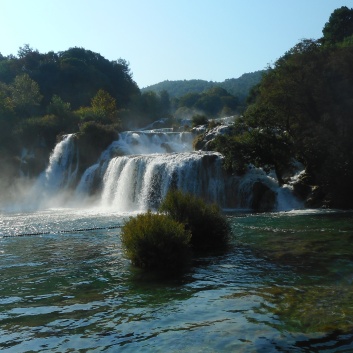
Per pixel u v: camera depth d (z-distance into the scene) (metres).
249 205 32.12
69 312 9.91
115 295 11.08
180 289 11.40
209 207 17.33
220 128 42.53
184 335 8.32
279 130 34.47
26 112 72.31
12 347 8.08
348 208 29.19
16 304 10.63
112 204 38.53
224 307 9.80
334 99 35.00
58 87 104.12
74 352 7.79
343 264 13.34
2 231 23.70
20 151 54.41
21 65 113.00
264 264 13.80
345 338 7.86
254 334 8.20
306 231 19.81
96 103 82.94
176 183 33.81
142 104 108.44
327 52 38.59
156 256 13.61
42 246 18.77
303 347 7.58
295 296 10.33
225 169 33.06
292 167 33.97
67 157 48.47
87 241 19.66
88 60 120.88
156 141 52.06
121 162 38.75
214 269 13.38
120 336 8.42
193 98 155.50
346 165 29.88
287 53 40.81
